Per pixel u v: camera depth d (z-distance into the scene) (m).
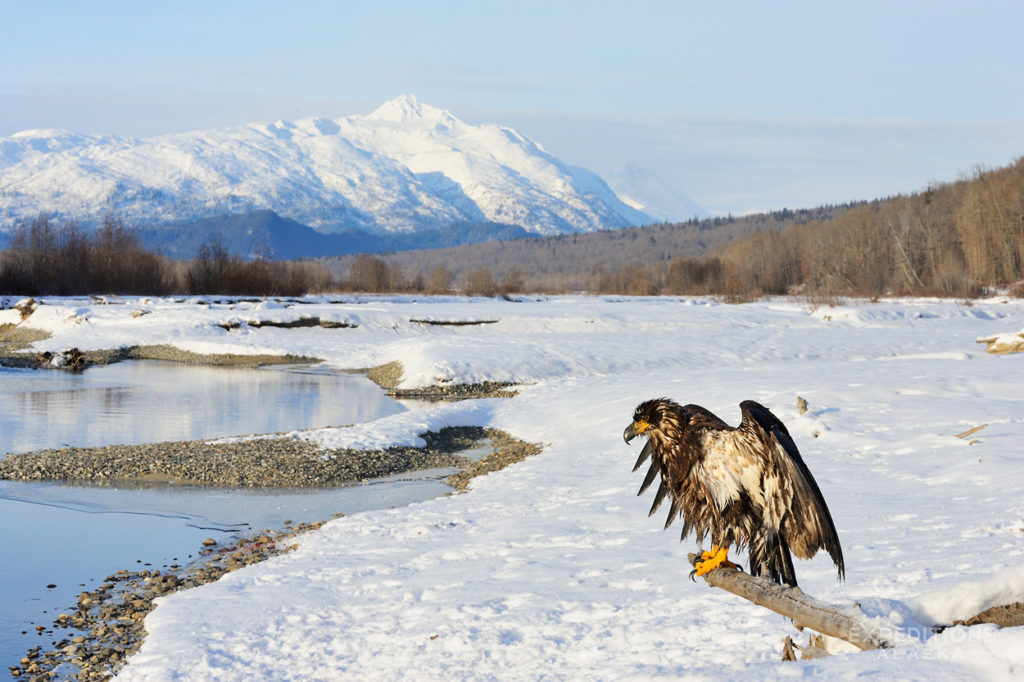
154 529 14.65
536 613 8.47
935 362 29.62
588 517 12.72
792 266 138.88
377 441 22.30
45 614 10.38
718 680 5.09
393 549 12.12
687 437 4.18
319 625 9.10
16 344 48.78
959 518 9.88
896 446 15.64
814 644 5.18
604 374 35.78
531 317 55.88
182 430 25.23
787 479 3.86
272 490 17.89
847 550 8.96
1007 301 76.56
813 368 29.91
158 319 52.50
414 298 86.25
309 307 60.25
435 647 8.03
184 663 8.26
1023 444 14.19
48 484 18.19
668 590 8.58
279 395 32.97
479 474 19.30
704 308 68.19
